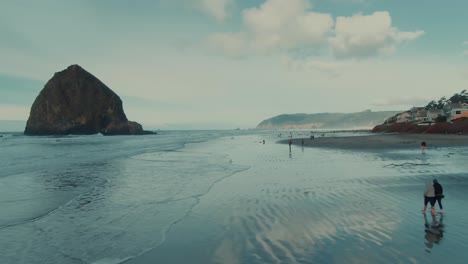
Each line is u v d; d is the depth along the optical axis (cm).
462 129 7669
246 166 2427
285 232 858
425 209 1013
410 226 881
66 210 1141
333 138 7144
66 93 13075
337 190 1395
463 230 841
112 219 1026
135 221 1001
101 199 1320
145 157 3281
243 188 1527
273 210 1091
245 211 1095
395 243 755
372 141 5406
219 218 1018
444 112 11012
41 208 1169
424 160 2452
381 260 661
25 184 1672
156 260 696
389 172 1877
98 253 741
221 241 805
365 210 1057
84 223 983
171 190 1507
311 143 5303
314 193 1346
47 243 808
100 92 13788
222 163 2664
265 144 5806
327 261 662
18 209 1156
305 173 1950
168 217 1041
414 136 7069
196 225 950
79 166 2466
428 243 752
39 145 5441
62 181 1767
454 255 680
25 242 815
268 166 2388
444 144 4253
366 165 2253
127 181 1767
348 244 756
